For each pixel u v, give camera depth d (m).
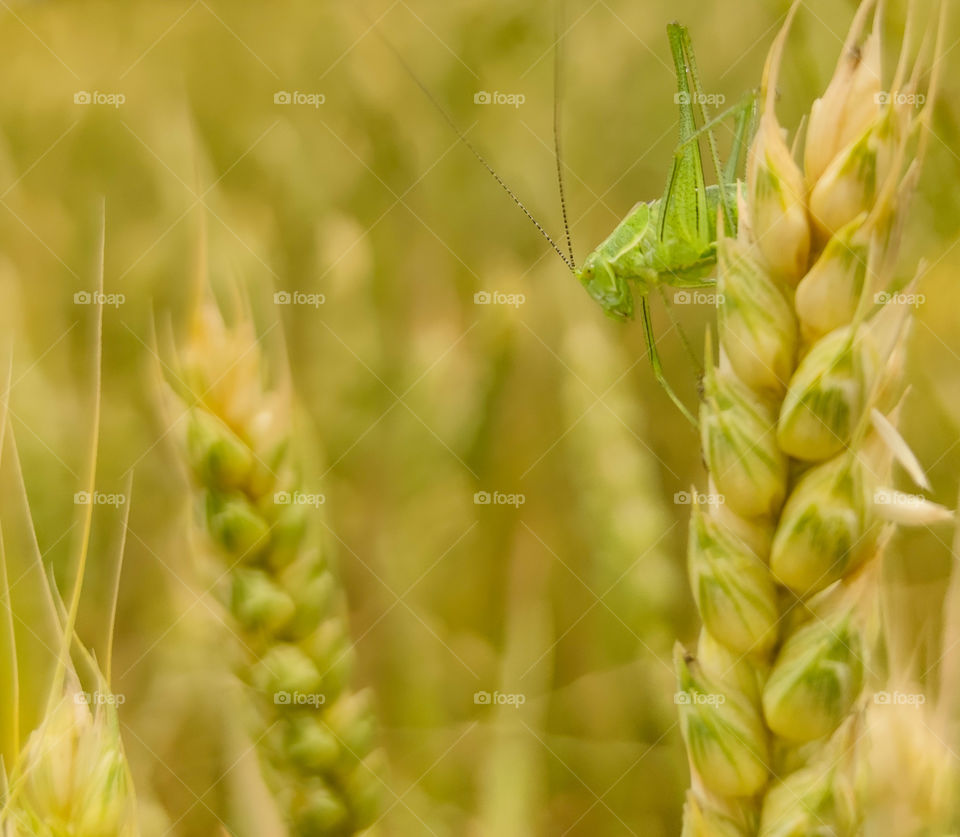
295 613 0.42
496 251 0.62
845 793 0.39
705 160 0.55
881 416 0.39
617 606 0.46
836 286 0.39
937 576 0.43
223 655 0.43
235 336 0.42
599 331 0.53
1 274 0.54
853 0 0.46
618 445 0.49
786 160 0.39
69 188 0.65
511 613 0.45
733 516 0.39
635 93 0.65
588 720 0.45
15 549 0.40
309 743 0.42
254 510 0.42
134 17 0.69
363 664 0.45
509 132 0.65
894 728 0.40
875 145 0.39
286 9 0.69
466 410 0.54
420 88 0.67
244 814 0.42
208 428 0.42
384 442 0.53
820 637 0.39
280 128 0.65
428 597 0.49
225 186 0.64
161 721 0.45
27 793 0.39
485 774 0.43
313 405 0.53
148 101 0.67
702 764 0.39
